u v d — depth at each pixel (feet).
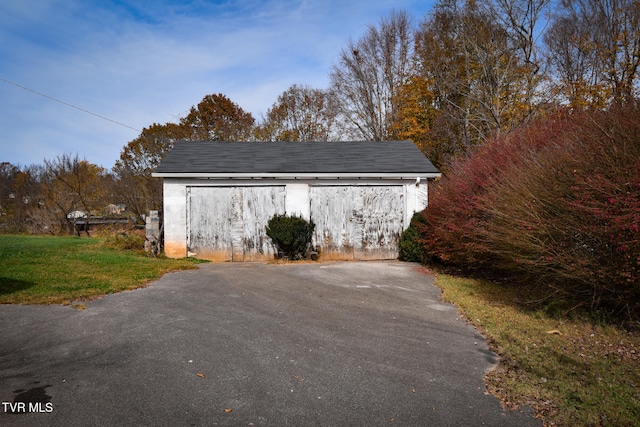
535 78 71.36
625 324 18.33
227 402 11.40
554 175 19.93
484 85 79.56
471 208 27.91
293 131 109.91
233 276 30.45
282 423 10.37
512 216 21.72
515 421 10.62
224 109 115.03
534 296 23.43
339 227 42.70
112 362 13.98
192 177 41.34
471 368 14.03
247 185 42.06
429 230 35.22
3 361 13.89
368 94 100.89
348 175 42.06
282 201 42.32
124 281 26.68
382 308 21.91
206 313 20.18
